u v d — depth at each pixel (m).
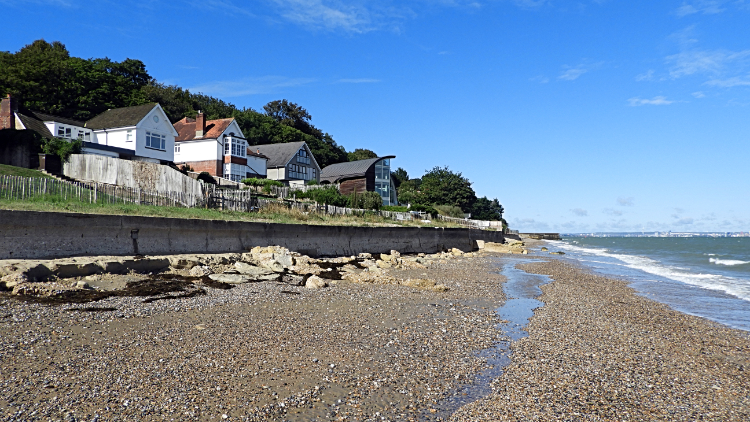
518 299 19.44
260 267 21.45
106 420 6.61
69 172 34.09
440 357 10.59
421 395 8.41
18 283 12.80
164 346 9.87
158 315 12.30
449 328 13.27
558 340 12.62
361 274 22.17
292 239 27.58
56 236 16.28
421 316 14.60
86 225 17.17
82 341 9.70
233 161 54.22
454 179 96.25
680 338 13.34
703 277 29.94
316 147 93.25
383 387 8.64
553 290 22.48
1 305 11.46
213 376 8.48
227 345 10.27
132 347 9.62
